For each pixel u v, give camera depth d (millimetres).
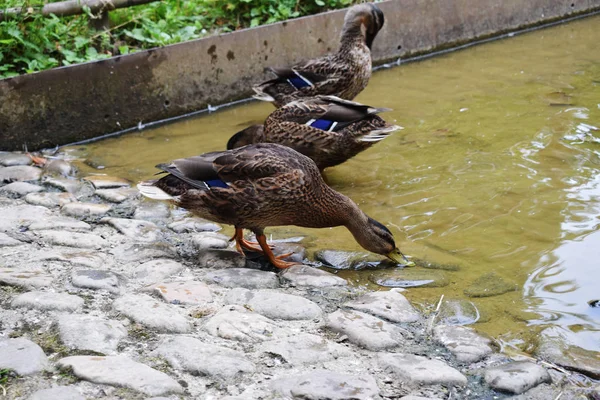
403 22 4258
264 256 2838
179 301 2604
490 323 2596
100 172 3289
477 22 4570
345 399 2344
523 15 4781
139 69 3635
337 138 3178
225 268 2760
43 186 3176
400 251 2854
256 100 3918
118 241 2865
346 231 2990
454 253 2854
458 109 3678
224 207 2764
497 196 3104
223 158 2768
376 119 3203
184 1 4129
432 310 2629
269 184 2738
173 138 3566
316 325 2559
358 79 3551
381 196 3131
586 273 2766
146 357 2434
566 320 2604
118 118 3623
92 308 2566
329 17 4039
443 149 3389
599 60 4148
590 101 3709
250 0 4070
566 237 2906
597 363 2473
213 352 2439
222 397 2348
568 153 3330
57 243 2830
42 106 3471
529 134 3461
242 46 3848
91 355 2422
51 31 3705
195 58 3750
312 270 2758
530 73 4023
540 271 2773
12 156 3352
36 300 2557
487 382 2412
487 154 3344
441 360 2471
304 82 3543
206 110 3818
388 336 2516
